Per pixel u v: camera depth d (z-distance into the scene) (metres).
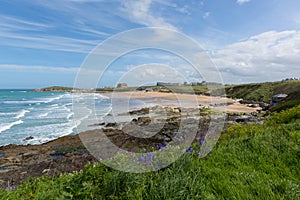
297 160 3.69
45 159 12.16
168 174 2.98
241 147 4.54
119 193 2.68
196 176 3.05
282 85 69.25
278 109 32.19
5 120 28.53
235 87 90.06
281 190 2.81
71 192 2.74
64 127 23.33
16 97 76.56
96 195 2.65
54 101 60.06
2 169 10.73
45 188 3.15
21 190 3.31
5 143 17.09
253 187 2.89
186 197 2.59
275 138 4.72
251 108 41.81
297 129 5.45
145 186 2.74
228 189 2.88
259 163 3.76
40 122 26.66
